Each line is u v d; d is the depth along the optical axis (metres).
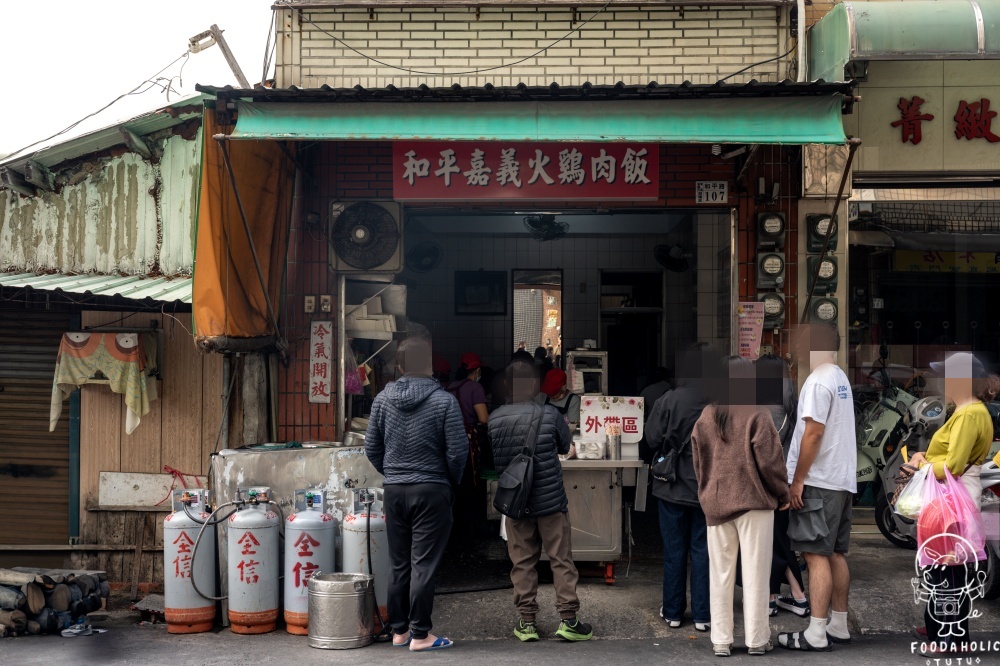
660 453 5.80
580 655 5.24
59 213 7.33
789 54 7.25
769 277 7.22
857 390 8.66
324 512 5.85
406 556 5.41
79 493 7.01
